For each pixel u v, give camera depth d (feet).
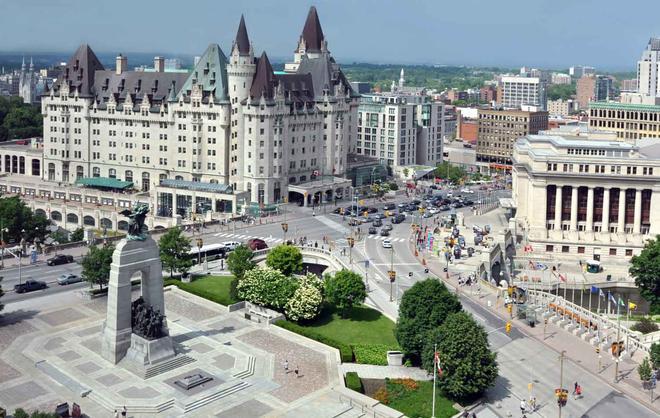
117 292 431.84
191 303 555.69
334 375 436.35
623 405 420.36
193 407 392.47
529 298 605.31
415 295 455.22
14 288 575.38
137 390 405.80
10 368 431.02
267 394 410.72
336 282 531.91
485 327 524.52
